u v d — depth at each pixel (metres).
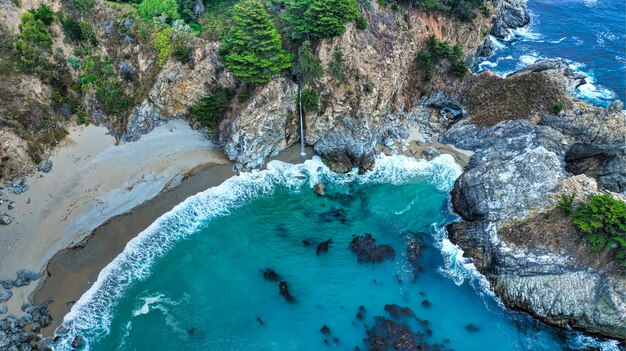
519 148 55.62
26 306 41.09
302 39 57.28
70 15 56.22
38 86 53.09
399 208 53.44
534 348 40.44
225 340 40.00
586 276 41.41
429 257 47.72
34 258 44.50
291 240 49.16
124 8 57.88
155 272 45.31
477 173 51.78
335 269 46.25
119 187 51.47
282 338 40.28
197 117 57.47
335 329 40.91
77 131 54.53
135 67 57.09
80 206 49.19
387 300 43.53
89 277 44.22
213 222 50.72
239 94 56.03
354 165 58.50
